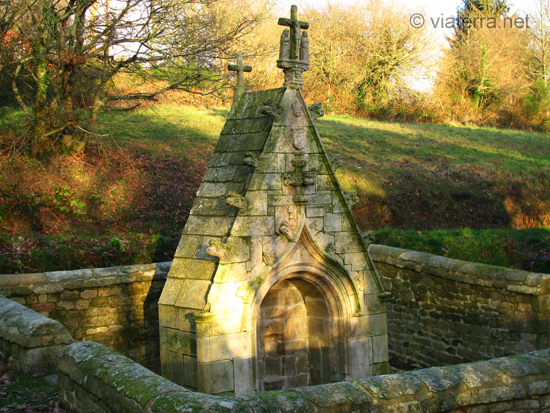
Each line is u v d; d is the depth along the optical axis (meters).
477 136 31.47
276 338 9.16
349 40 35.50
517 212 20.62
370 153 24.92
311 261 8.42
